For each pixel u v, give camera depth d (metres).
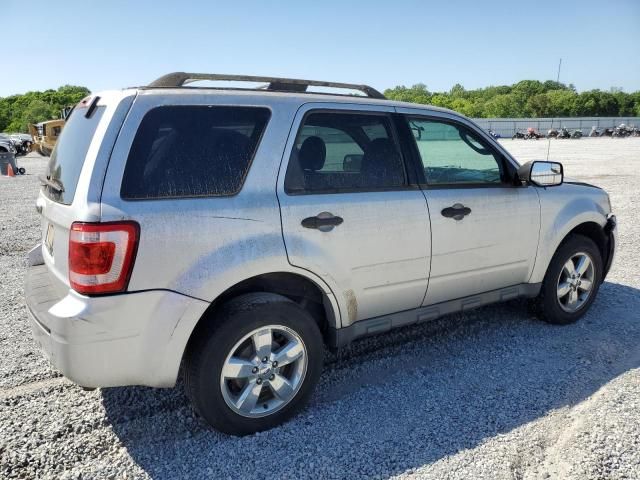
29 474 2.68
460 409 3.28
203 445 2.94
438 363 3.95
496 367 3.85
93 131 2.76
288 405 3.12
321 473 2.69
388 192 3.47
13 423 3.15
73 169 2.81
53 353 2.62
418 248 3.55
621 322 4.69
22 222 9.83
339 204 3.21
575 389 3.50
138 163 2.66
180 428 3.12
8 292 5.67
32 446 2.92
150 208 2.63
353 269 3.29
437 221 3.62
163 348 2.69
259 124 3.04
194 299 2.72
